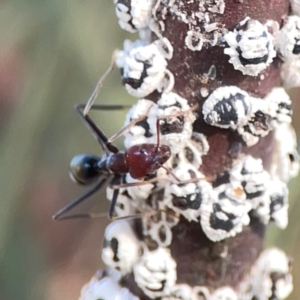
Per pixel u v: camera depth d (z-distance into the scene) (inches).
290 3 4.3
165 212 4.4
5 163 5.3
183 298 4.4
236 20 4.2
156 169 4.4
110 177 5.0
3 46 5.3
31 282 5.8
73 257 7.2
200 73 4.2
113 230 4.4
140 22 4.3
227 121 4.2
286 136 4.4
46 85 5.3
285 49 4.3
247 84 4.3
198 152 4.3
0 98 5.5
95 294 4.5
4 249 5.7
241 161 4.3
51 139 5.6
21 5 5.2
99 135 5.0
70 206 5.1
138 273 4.4
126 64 4.3
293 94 5.3
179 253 4.4
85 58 5.3
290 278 4.5
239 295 4.4
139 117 4.3
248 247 4.4
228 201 4.3
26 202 5.9
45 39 5.3
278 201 4.4
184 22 4.2
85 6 5.3
